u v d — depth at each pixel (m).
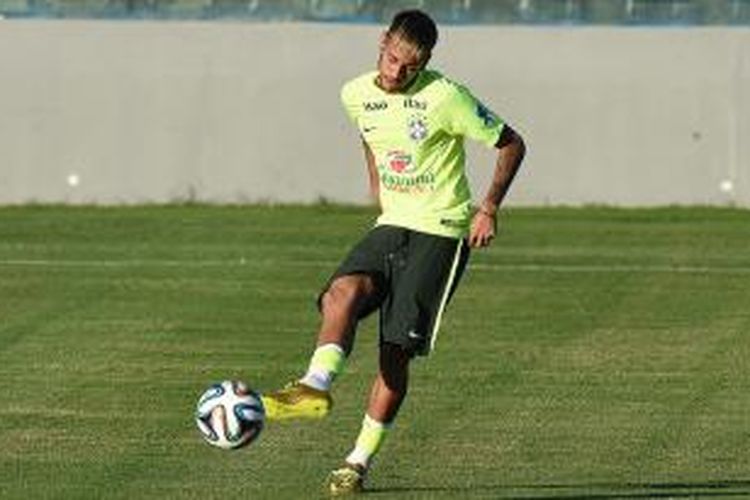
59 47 86.81
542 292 57.84
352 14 89.88
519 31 86.75
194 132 87.06
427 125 30.25
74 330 49.53
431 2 89.75
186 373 43.19
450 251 30.53
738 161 86.75
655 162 86.81
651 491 31.33
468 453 34.50
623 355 46.19
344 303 29.45
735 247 71.19
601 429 36.91
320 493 31.09
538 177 87.06
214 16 89.94
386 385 30.97
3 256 66.50
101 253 67.56
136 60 86.81
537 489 31.45
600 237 74.38
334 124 87.00
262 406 28.12
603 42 86.62
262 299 55.75
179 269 62.78
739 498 30.78
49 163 87.12
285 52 86.75
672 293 57.91
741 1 88.38
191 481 31.91
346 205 86.81
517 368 44.12
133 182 87.19
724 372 43.81
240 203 87.12
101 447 34.81
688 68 86.56
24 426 36.75
